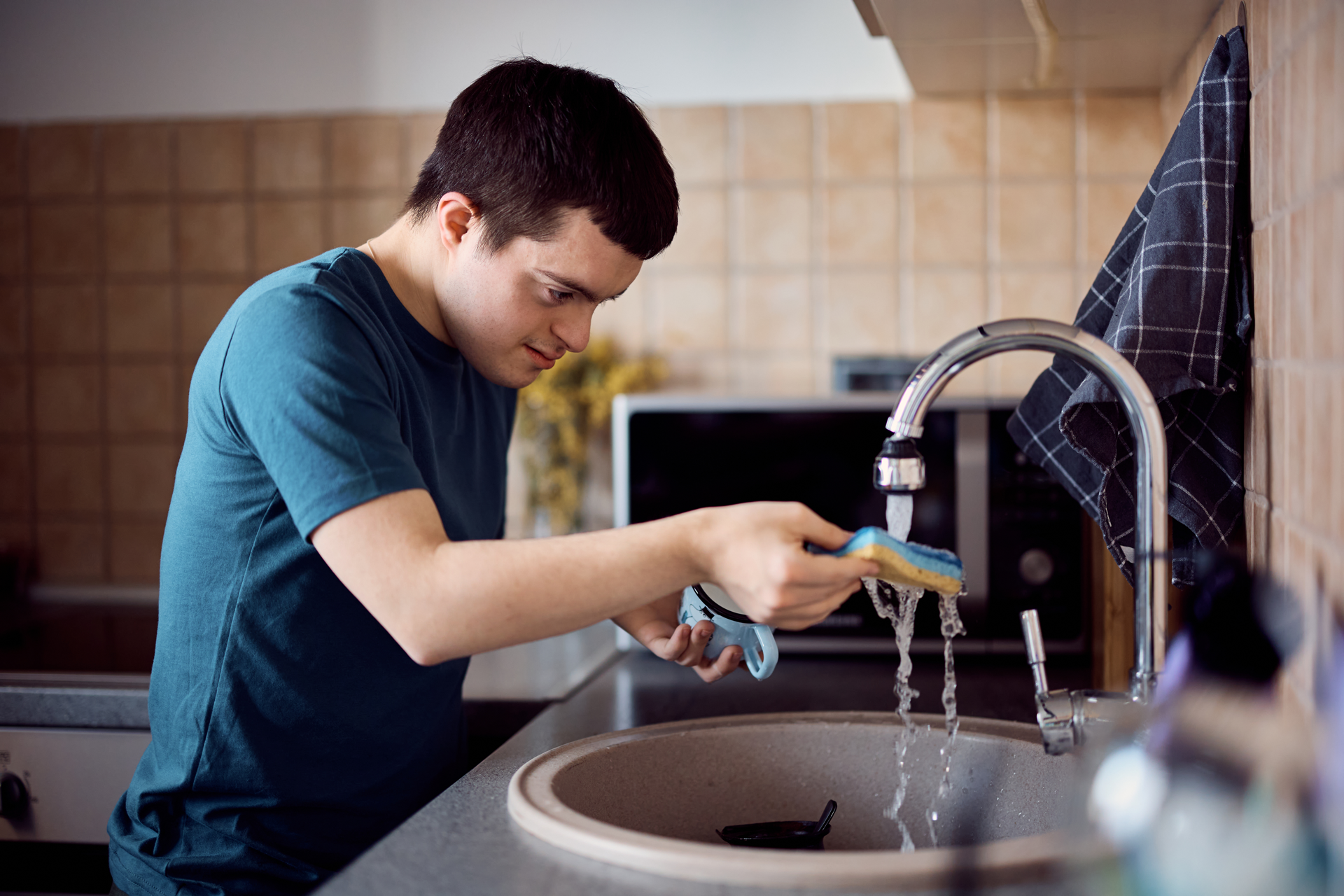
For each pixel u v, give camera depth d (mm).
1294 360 713
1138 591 706
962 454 1356
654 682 1284
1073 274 1869
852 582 681
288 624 845
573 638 1633
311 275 816
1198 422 898
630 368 1940
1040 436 989
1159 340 846
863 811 939
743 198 1944
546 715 1126
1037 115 1860
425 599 673
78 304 2078
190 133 2039
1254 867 450
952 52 1464
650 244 843
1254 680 518
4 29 2064
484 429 1084
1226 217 850
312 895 595
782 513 677
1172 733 502
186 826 874
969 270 1895
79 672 1354
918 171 1899
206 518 846
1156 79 1608
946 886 598
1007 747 882
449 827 712
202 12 2023
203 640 856
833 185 1923
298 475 705
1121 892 490
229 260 2045
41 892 1282
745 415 1404
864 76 1907
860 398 1392
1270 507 792
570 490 1956
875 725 949
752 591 667
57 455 2090
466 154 847
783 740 950
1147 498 704
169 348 2062
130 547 2078
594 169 799
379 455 712
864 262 1923
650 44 1941
